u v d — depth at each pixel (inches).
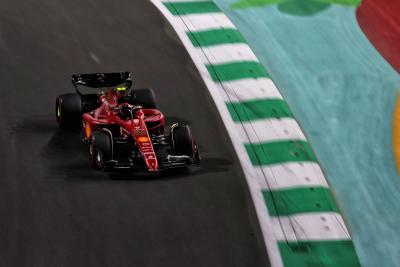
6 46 2358.5
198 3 2701.8
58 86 2165.4
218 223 1612.9
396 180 1877.5
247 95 2169.0
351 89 2263.8
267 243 1571.1
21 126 1939.0
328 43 2514.8
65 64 2288.4
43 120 1980.8
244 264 1497.3
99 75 1968.5
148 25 2549.2
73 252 1476.4
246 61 2352.4
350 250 1596.9
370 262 1576.0
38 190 1664.6
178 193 1696.6
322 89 2250.2
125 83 1984.5
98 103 1963.6
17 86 2139.5
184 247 1525.6
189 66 2317.9
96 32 2493.8
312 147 1962.4
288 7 2726.4
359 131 2059.5
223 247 1540.4
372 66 2404.0
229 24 2566.4
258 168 1831.9
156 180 1742.1
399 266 1582.2
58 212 1593.3
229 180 1770.4
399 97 2245.3
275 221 1643.7
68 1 2704.2
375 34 2610.7
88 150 1844.2
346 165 1908.2
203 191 1715.1
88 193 1662.2
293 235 1606.8
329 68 2368.4
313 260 1541.6
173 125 1798.7
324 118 2103.8
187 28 2529.5
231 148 1913.1
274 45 2468.0
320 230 1638.8
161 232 1562.5
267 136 1975.9
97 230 1547.7
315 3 2775.6
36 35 2445.9
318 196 1755.7
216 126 2011.6
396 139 2041.1
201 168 1812.3
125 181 1726.1
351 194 1797.5
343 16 2704.2
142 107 1935.3
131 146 1784.0
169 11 2642.7
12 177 1708.9
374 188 1834.4
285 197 1732.3
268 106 2121.1
